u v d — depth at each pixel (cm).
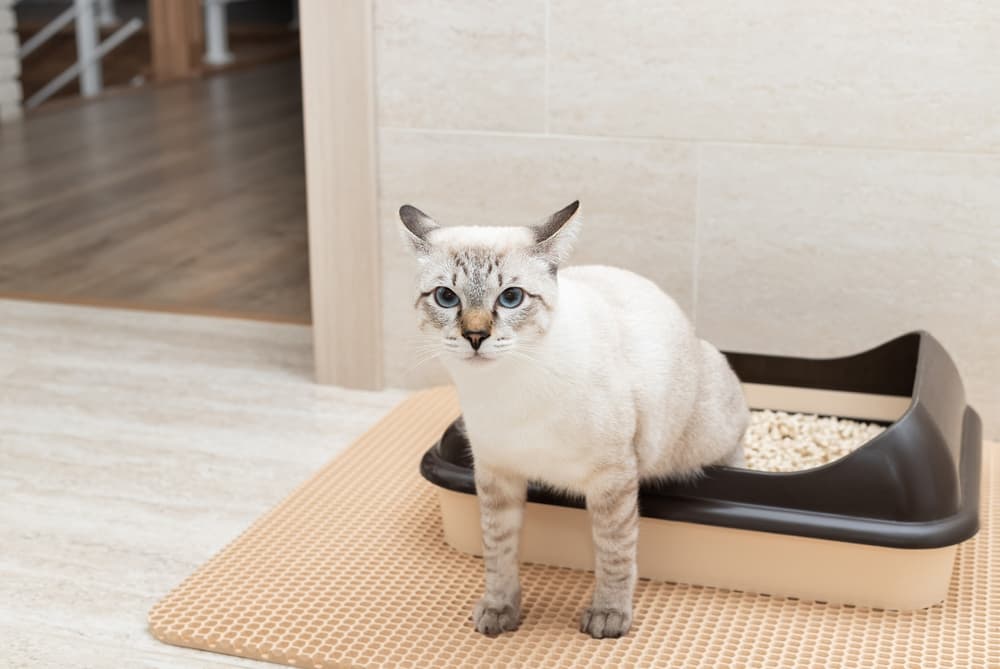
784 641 179
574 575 200
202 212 451
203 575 198
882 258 248
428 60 262
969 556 204
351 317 281
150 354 307
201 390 284
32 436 257
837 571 187
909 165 241
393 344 283
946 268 245
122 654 178
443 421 264
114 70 789
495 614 182
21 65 722
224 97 721
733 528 187
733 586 193
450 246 159
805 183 248
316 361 288
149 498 229
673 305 193
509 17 255
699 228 257
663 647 178
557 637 181
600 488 175
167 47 791
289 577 198
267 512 222
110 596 195
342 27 263
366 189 271
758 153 249
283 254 396
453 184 269
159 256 392
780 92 244
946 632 181
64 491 232
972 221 241
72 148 566
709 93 248
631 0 247
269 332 324
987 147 236
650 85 251
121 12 820
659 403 179
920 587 185
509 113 261
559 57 255
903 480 182
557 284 165
